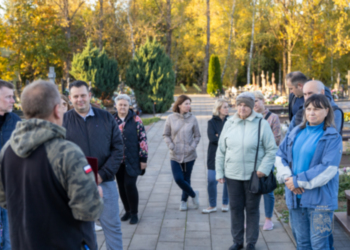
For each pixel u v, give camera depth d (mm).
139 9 35188
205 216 4668
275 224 4332
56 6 29359
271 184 3447
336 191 2941
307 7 29219
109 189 3275
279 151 3225
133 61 18797
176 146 4758
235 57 38688
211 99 28703
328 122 2928
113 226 3297
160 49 18906
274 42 40844
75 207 1795
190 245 3830
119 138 3359
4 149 1929
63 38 29719
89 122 3260
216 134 4590
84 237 1937
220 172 3752
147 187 6082
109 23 36188
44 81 1891
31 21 28594
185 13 37344
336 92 18734
